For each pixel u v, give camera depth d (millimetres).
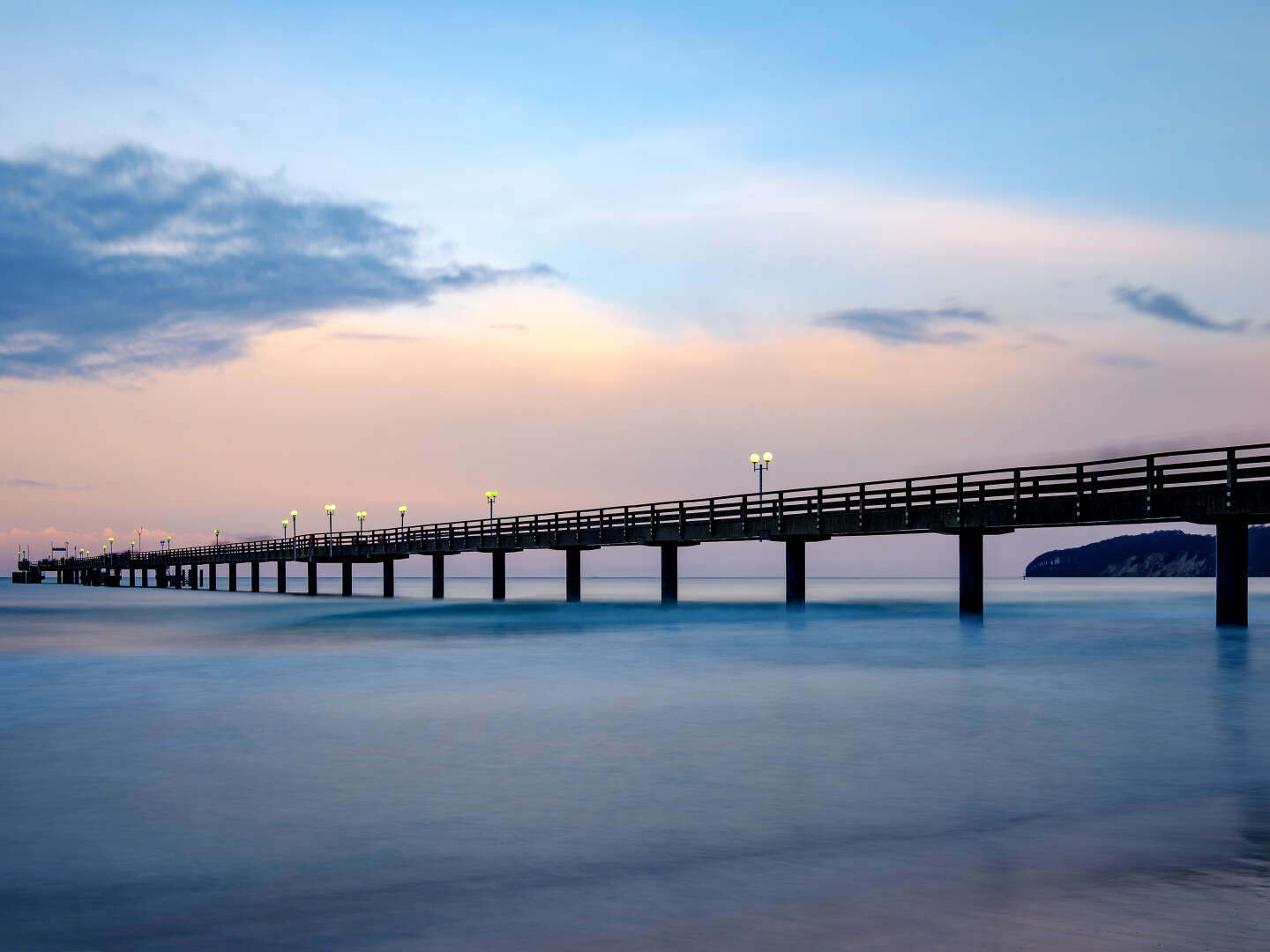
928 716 20828
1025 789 14375
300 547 99875
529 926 9188
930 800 13719
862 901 9734
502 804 13680
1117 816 12844
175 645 40594
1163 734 18625
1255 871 10547
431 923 9320
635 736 18656
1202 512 32812
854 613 60531
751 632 44000
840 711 21484
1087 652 34062
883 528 43750
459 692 24875
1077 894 9852
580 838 12023
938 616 56156
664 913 9469
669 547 61250
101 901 10039
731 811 13250
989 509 39344
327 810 13414
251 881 10570
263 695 24719
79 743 18297
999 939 8703
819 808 13336
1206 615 59375
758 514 50156
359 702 23312
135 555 163750
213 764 16359
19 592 135125
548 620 53594
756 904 9695
